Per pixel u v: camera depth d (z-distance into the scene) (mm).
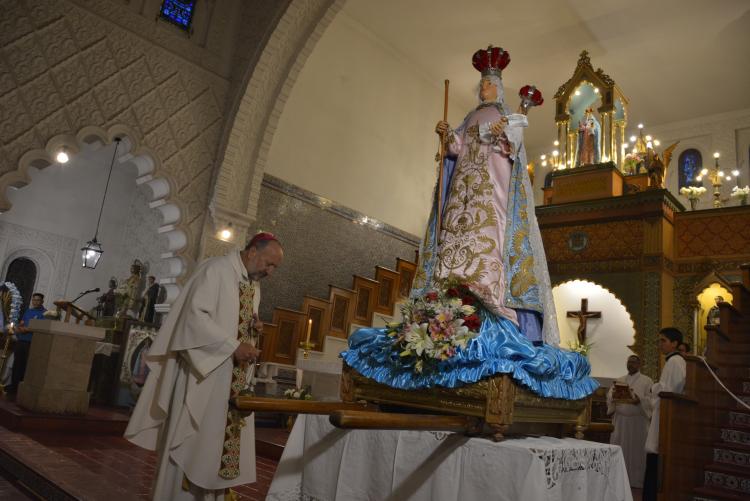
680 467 5453
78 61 7668
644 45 12695
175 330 3143
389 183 12625
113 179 13828
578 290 11453
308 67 11250
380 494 3068
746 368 7012
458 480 2734
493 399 2695
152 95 8312
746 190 11406
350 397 3395
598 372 10844
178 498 3004
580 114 12789
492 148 3418
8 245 12289
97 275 13391
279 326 9242
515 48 13211
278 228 10203
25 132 7164
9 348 9320
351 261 11422
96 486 3768
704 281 9562
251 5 9336
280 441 6703
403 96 13352
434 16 12211
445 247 3314
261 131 9211
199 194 8711
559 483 2615
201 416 2990
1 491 3994
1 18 7113
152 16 8461
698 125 15094
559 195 12023
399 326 3176
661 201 10578
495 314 3039
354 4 11914
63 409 6887
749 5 11117
